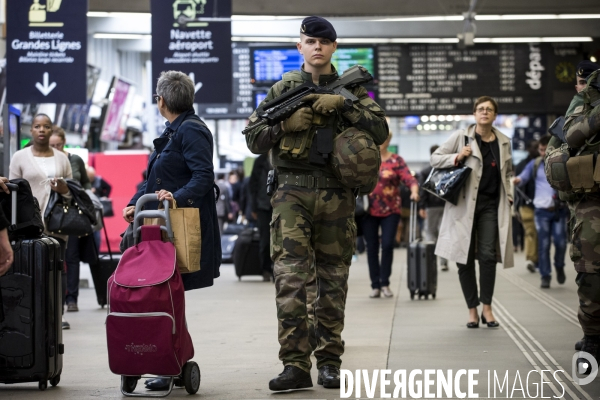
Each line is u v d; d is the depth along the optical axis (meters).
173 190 6.37
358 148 5.93
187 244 5.98
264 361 7.58
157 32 15.91
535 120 28.39
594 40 24.73
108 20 21.88
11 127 12.59
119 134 33.53
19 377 6.35
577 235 6.42
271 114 5.89
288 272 5.98
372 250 12.91
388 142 12.64
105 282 12.16
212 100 15.85
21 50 14.18
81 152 15.88
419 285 12.53
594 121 6.09
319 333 6.33
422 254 12.53
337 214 6.11
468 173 9.45
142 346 5.74
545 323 9.84
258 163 16.17
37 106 24.66
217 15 16.03
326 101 5.86
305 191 6.05
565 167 6.30
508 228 9.47
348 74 6.18
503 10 22.22
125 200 25.50
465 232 9.48
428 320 10.27
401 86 24.81
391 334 9.07
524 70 24.81
